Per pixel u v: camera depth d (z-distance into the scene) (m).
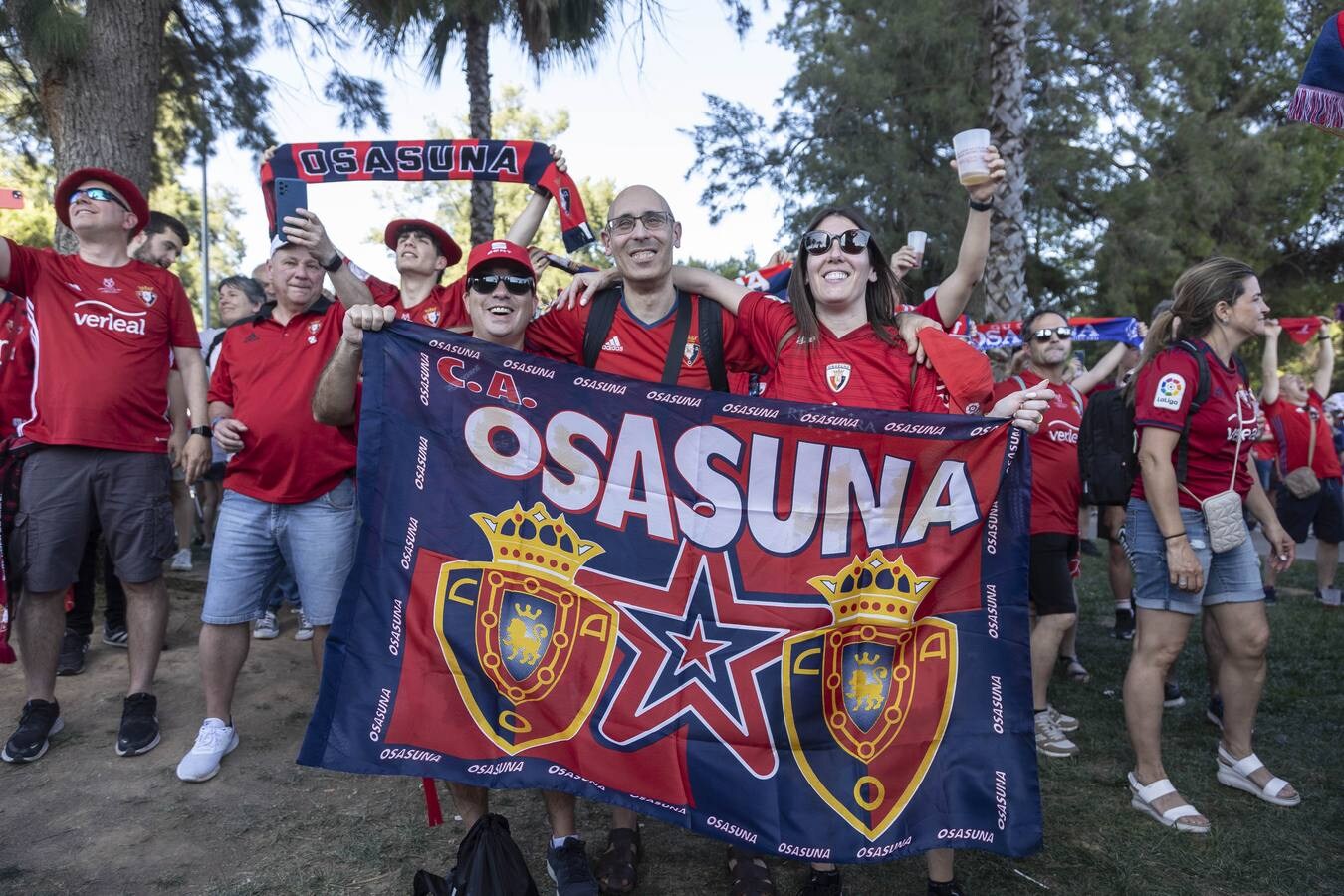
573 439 2.83
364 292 3.33
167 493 3.78
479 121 10.46
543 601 2.76
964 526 2.74
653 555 2.79
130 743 3.61
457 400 2.82
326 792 3.43
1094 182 20.42
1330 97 2.87
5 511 3.55
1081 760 3.96
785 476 2.80
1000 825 2.58
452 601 2.72
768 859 3.12
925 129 19.91
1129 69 19.70
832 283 2.86
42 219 18.31
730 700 2.70
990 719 2.65
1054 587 4.12
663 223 2.96
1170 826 3.31
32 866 2.88
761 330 3.06
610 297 3.13
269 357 3.57
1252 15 22.36
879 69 18.98
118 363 3.57
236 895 2.75
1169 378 3.32
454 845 3.09
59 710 3.72
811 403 2.81
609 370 3.08
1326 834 3.25
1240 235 21.44
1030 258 22.58
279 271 3.57
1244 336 3.43
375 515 2.74
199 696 4.20
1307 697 4.75
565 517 2.79
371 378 2.79
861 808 2.61
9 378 4.03
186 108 10.05
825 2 21.23
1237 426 3.38
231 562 3.54
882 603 2.74
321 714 2.61
